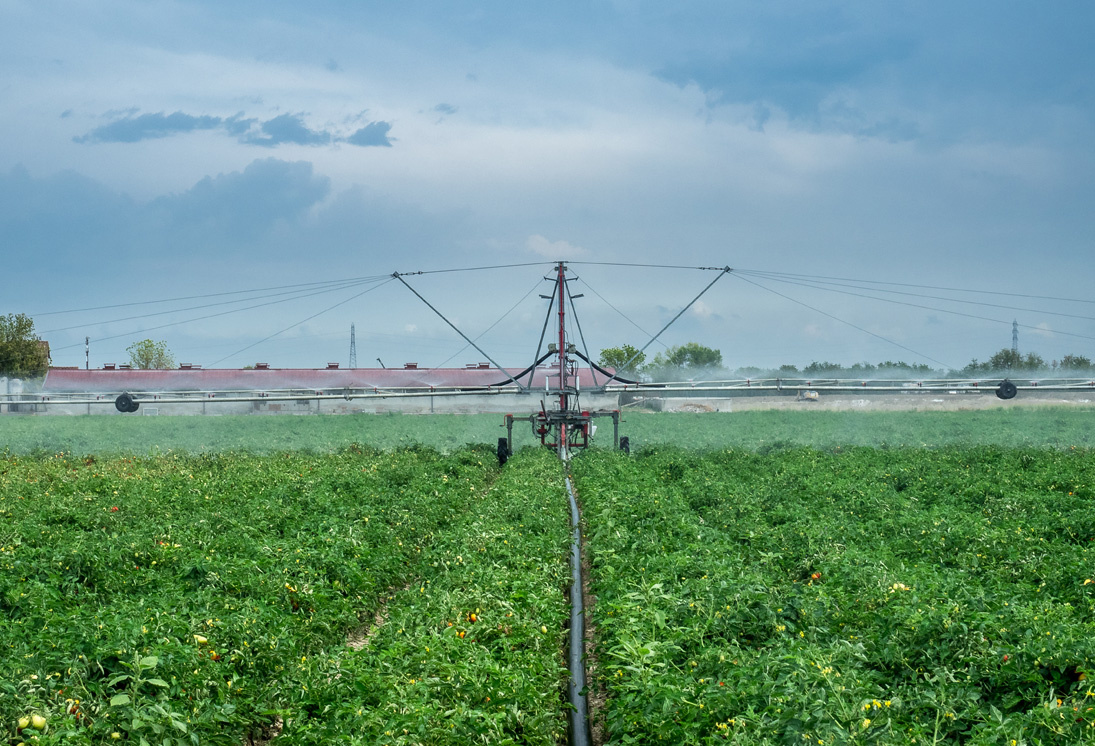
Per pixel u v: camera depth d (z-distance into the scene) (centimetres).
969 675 882
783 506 2083
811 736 720
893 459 3269
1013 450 3438
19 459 3656
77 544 1445
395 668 918
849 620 1077
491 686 880
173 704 846
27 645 945
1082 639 912
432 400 6788
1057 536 1652
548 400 5728
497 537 1625
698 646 1015
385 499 2186
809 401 7144
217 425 5925
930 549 1546
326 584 1342
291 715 857
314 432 5597
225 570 1333
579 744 984
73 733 747
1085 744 704
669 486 2519
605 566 1460
